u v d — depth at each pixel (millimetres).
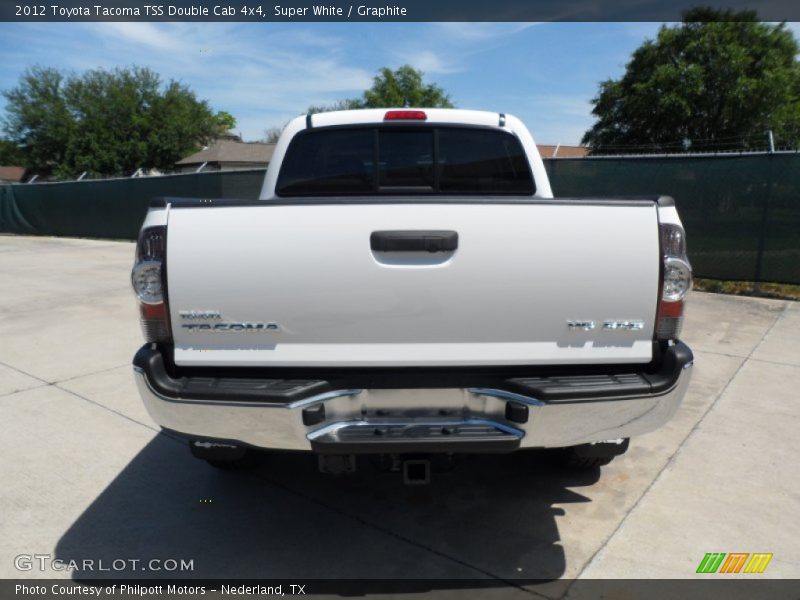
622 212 2285
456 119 3822
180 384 2338
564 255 2279
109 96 44281
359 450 2268
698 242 8484
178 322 2330
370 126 3807
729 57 23469
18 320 7496
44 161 46375
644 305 2316
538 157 3920
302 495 3299
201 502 3236
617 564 2668
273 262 2281
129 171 45438
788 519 2982
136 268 2322
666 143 24953
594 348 2346
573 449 3094
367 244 2268
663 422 2414
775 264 7969
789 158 7672
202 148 48844
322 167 3869
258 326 2320
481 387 2369
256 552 2801
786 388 4668
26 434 4098
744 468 3471
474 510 3115
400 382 2365
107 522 3055
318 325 2316
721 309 7336
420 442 2260
